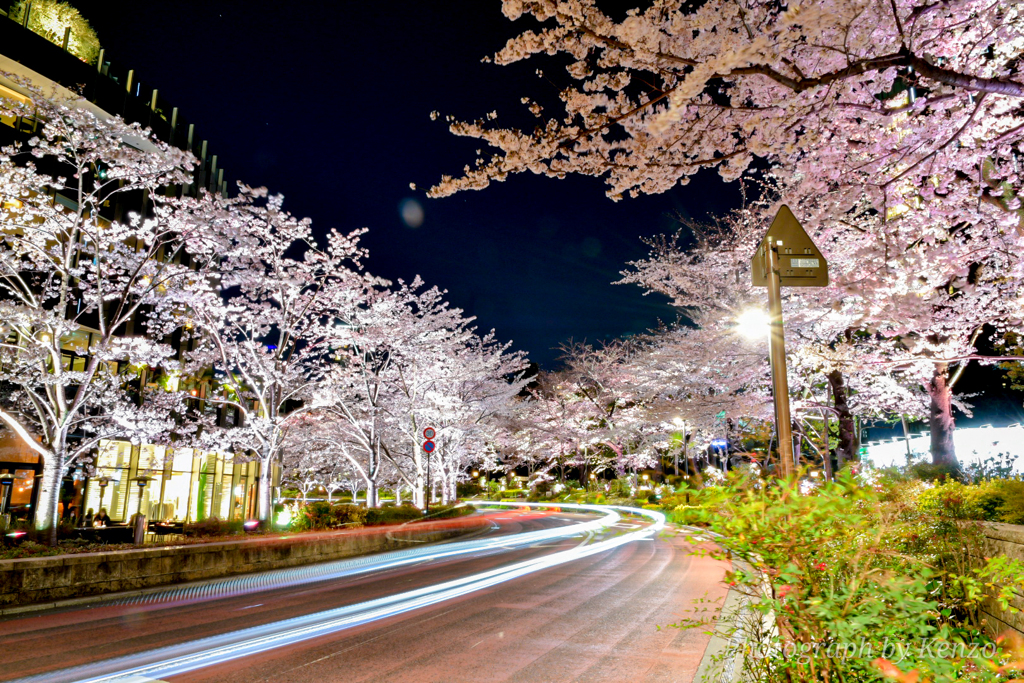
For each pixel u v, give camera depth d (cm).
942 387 1803
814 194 1210
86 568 1136
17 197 1573
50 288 1695
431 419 3331
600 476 6256
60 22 2684
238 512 3531
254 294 2231
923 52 938
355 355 2817
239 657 699
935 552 623
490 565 1630
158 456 2811
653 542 2202
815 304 1611
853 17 669
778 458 477
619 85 828
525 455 5709
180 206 1841
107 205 2562
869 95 942
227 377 2214
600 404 4759
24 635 824
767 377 1923
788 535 338
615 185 901
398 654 713
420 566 1644
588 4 746
